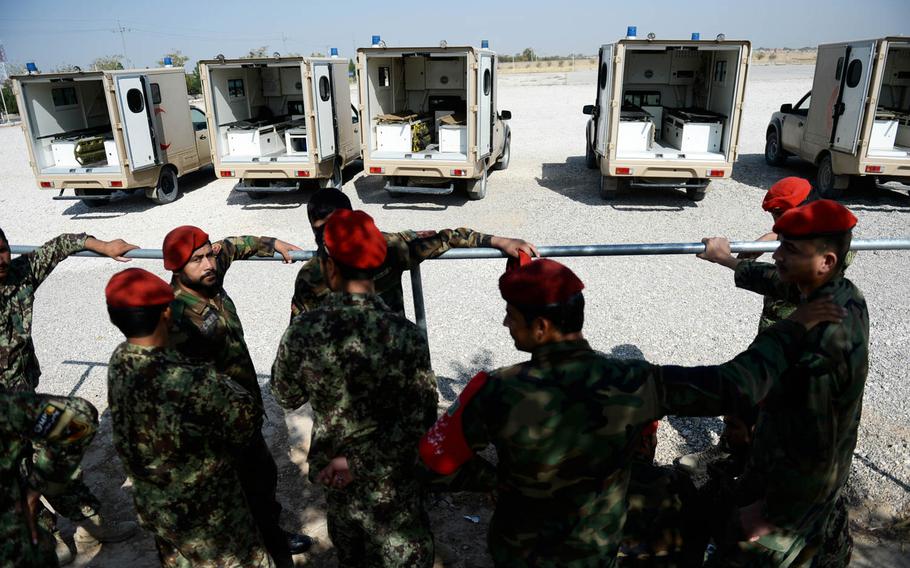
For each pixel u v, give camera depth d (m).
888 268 7.45
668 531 2.32
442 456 1.81
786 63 61.59
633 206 10.53
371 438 2.22
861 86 9.64
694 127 10.58
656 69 12.38
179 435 2.14
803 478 2.01
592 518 1.81
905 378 4.86
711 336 5.80
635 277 7.33
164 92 11.91
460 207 10.80
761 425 2.19
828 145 10.52
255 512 2.86
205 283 2.70
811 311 1.94
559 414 1.70
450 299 6.85
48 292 7.64
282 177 11.30
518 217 10.05
